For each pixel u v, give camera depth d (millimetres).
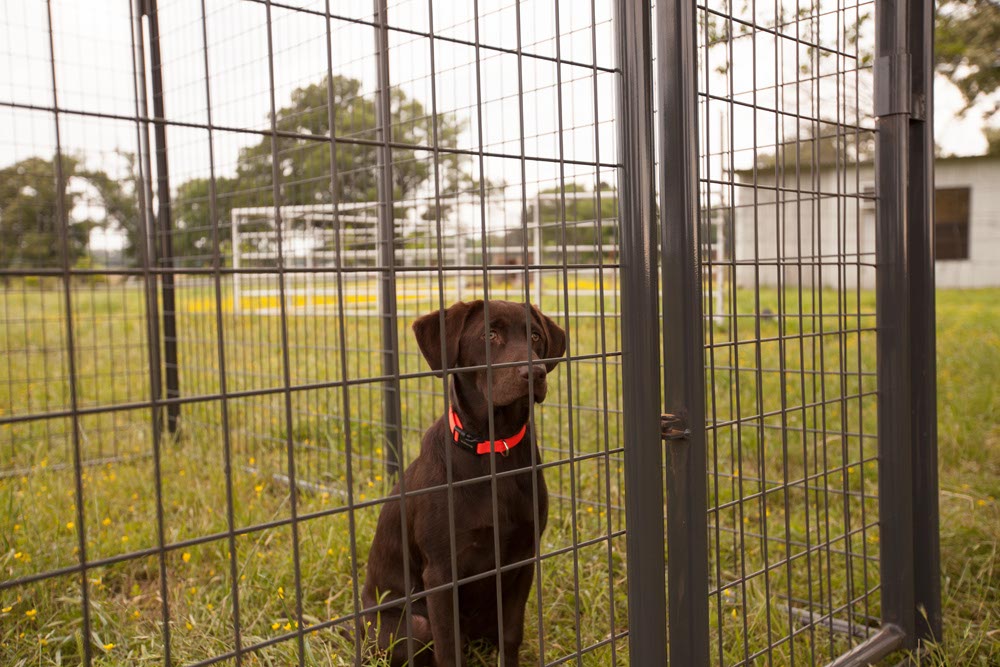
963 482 4418
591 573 3266
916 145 2787
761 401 2252
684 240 1911
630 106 1867
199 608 2824
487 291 1646
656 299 1912
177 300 7008
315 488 4250
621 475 4465
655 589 1931
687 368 1931
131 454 5180
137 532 3688
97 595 3012
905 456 2711
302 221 6352
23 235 6969
